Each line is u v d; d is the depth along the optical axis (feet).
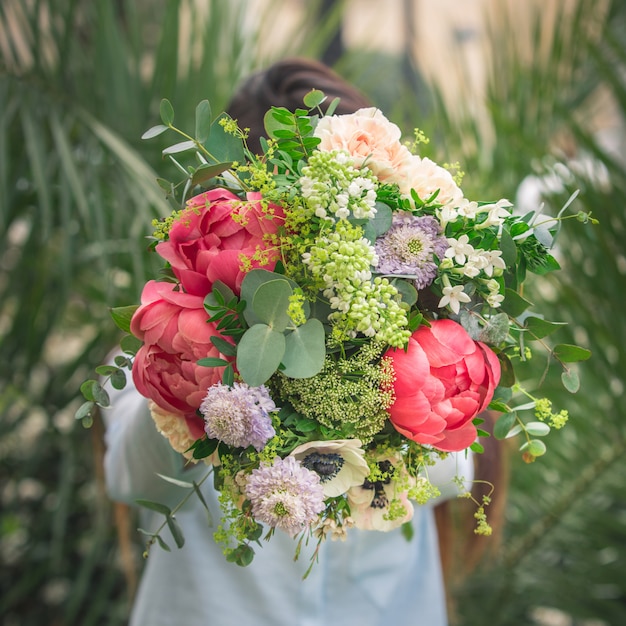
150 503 2.33
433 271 2.15
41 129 4.45
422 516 3.33
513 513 5.06
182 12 4.97
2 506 5.70
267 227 2.11
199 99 4.82
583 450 4.67
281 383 2.15
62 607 5.76
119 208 4.42
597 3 5.51
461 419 2.12
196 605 3.10
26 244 4.75
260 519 2.03
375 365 2.11
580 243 4.48
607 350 4.63
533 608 5.31
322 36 5.56
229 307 2.06
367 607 3.18
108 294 4.12
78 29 4.70
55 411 4.92
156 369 2.12
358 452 2.07
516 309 2.24
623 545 4.81
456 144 5.61
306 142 2.16
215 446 2.17
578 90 5.68
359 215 2.06
